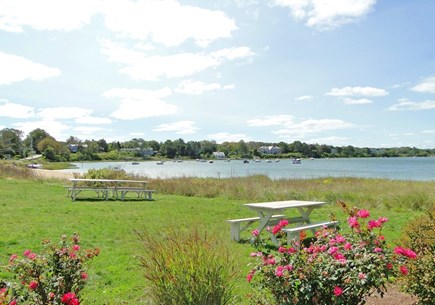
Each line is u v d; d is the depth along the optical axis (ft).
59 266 10.94
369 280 9.84
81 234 28.78
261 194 57.36
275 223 29.48
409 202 46.21
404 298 15.19
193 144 515.50
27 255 10.93
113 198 56.24
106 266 20.08
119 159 444.14
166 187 67.15
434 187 57.11
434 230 15.76
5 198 49.44
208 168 268.00
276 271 10.44
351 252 10.61
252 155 536.42
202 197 59.98
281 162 456.45
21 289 10.27
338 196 52.80
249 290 15.07
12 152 333.62
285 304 10.32
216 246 13.19
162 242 13.94
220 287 11.78
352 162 439.63
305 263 10.61
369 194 52.39
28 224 31.94
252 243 15.53
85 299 15.43
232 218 38.96
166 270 11.83
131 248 24.29
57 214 38.27
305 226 27.12
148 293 13.37
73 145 442.91
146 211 42.42
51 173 106.01
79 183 67.87
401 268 10.61
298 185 68.44
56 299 10.20
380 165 331.36
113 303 15.08
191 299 11.34
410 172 194.08
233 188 61.82
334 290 9.84
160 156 496.64
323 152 590.55
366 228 11.46
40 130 388.78
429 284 12.41
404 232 18.49
